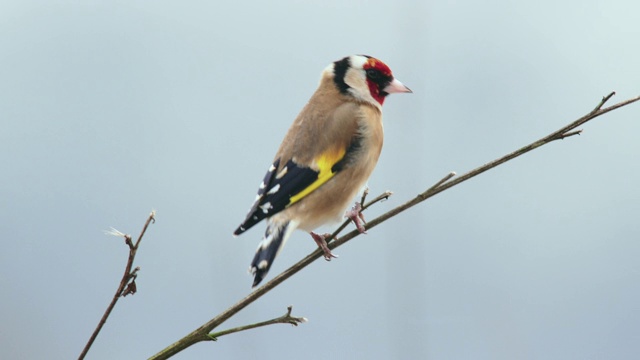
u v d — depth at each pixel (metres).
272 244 7.88
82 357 5.49
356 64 9.04
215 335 5.97
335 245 6.77
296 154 8.36
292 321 5.94
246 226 7.82
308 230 8.34
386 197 6.95
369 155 8.69
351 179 8.53
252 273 7.49
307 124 8.58
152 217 5.62
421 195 6.80
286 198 8.12
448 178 6.74
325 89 9.01
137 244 5.57
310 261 6.64
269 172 8.34
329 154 8.41
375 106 8.96
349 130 8.56
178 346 5.99
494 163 6.59
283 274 6.47
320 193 8.27
